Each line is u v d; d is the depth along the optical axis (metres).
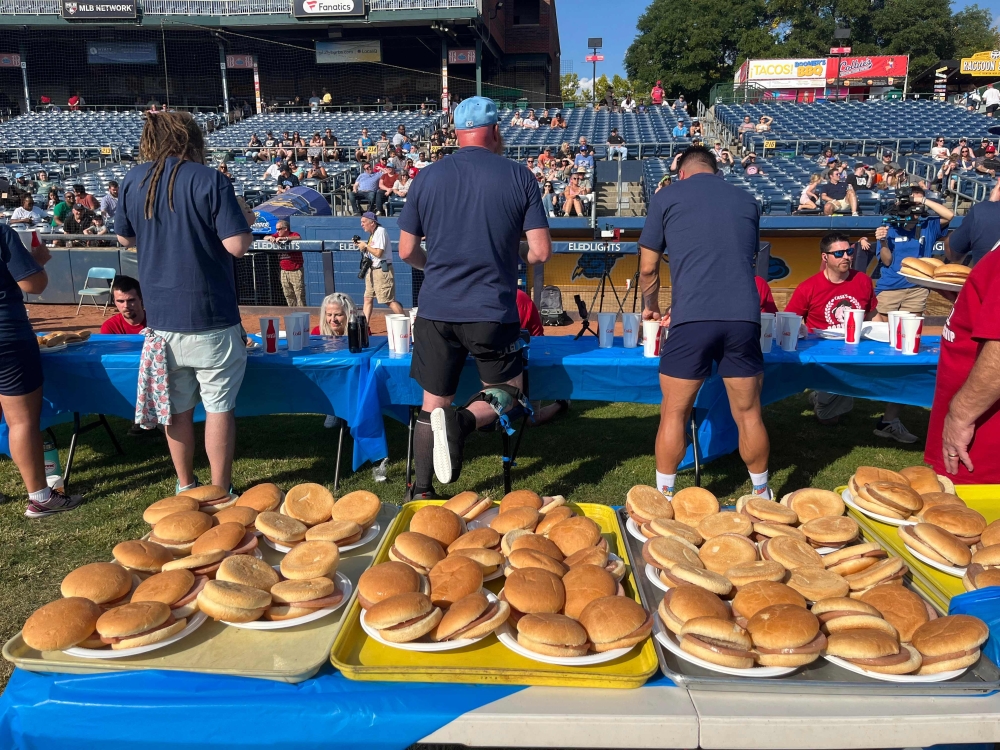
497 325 3.01
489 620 1.40
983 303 2.01
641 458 4.64
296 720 1.28
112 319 4.81
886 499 1.86
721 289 2.93
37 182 19.05
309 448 4.89
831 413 5.27
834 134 22.64
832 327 4.66
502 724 1.25
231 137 26.17
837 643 1.33
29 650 1.38
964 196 14.67
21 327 3.44
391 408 3.98
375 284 10.36
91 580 1.50
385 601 1.42
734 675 1.29
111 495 4.07
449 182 2.97
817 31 52.16
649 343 3.71
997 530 1.69
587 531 1.73
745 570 1.55
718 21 47.81
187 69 33.34
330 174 19.05
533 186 3.05
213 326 3.21
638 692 1.30
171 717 1.28
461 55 30.02
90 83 33.41
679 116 27.36
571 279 11.10
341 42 30.09
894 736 1.23
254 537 1.75
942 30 51.91
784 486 4.19
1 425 3.91
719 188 3.06
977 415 2.08
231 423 3.42
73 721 1.29
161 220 3.06
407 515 2.00
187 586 1.50
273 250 11.35
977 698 1.27
